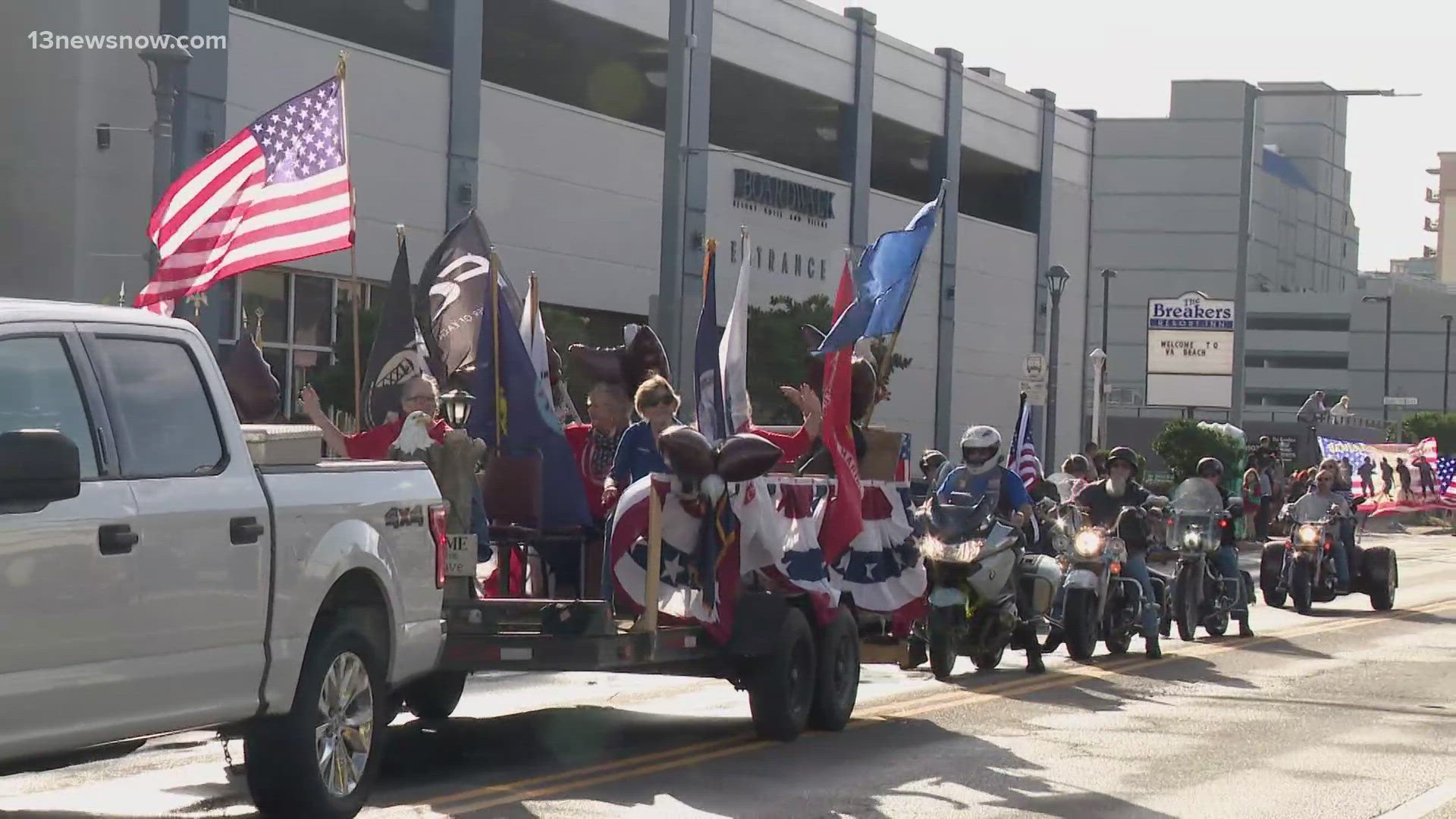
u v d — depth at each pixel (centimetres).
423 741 1151
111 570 693
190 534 738
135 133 2812
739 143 5122
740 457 1070
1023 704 1410
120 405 731
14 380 687
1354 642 2006
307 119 1305
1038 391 3603
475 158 3622
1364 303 14625
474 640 1026
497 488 1130
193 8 2864
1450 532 5281
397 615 889
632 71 4384
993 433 1576
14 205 2773
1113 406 10744
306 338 3219
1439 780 1088
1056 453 6462
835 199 4984
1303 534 2411
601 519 1213
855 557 1321
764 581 1169
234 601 763
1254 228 14662
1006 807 971
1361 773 1112
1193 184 12900
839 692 1245
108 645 693
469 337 1350
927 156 5609
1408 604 2612
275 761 816
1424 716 1395
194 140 2872
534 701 1362
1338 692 1542
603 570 1103
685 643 1088
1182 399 6353
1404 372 14612
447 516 1042
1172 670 1683
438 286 1358
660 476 1077
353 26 3606
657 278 4266
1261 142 14838
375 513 875
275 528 793
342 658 847
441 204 3559
